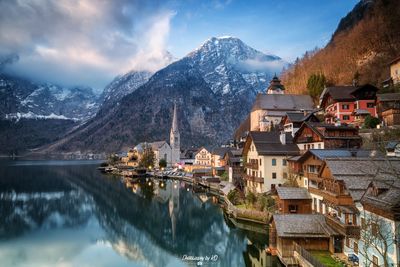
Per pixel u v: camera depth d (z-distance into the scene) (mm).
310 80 135500
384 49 125688
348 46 153250
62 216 73750
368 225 26906
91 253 49125
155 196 97812
